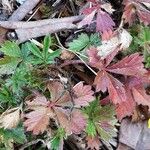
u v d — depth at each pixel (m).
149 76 0.18
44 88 0.18
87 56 0.18
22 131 0.17
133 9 0.18
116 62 0.18
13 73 0.17
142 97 0.18
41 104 0.16
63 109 0.16
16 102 0.17
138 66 0.17
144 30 0.18
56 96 0.17
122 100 0.17
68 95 0.17
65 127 0.16
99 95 0.18
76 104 0.17
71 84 0.18
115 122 0.18
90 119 0.18
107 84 0.17
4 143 0.17
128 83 0.18
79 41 0.18
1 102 0.18
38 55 0.17
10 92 0.17
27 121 0.16
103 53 0.17
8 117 0.17
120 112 0.18
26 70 0.17
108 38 0.18
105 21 0.18
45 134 0.18
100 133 0.18
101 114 0.18
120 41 0.18
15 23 0.18
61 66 0.18
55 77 0.18
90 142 0.18
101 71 0.17
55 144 0.18
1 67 0.17
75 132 0.16
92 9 0.18
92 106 0.18
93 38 0.18
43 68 0.18
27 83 0.17
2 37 0.18
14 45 0.17
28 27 0.18
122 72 0.17
